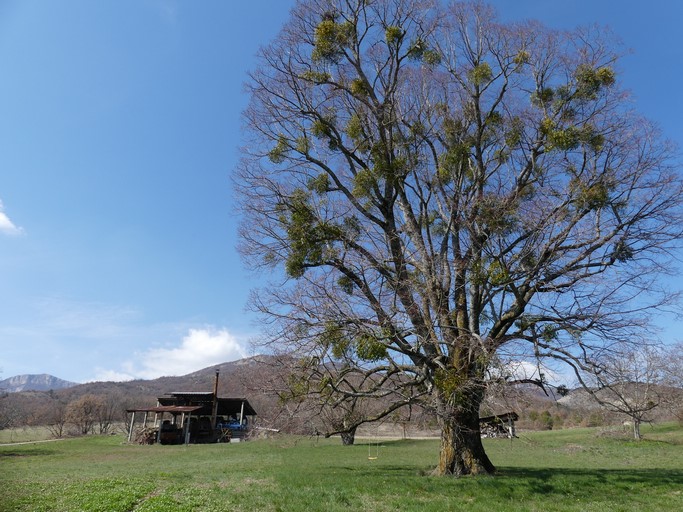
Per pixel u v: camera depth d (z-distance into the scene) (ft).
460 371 43.34
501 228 48.83
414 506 38.24
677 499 40.47
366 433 155.02
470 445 51.16
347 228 53.57
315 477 54.24
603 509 37.09
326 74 56.44
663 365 55.93
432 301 47.98
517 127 55.06
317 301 44.73
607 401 46.34
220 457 90.99
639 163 46.34
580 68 52.47
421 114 58.29
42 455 104.68
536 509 36.99
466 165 58.18
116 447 126.93
